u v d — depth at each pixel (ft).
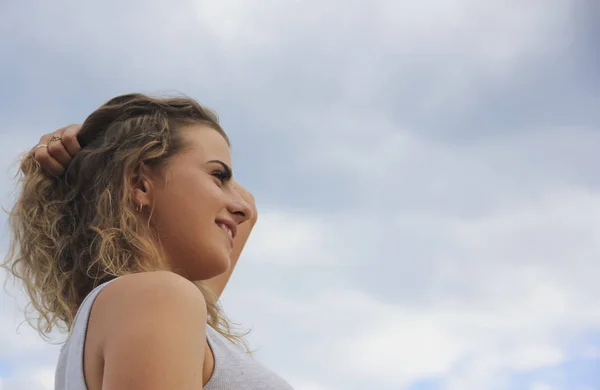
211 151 6.29
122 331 4.02
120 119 6.52
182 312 4.11
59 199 6.55
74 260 6.13
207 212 6.04
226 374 5.29
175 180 6.06
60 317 6.34
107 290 4.45
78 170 6.39
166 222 5.98
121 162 6.02
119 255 5.79
